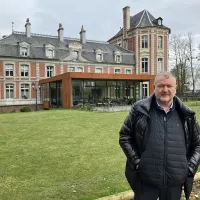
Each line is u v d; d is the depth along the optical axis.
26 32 35.59
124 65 39.00
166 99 2.45
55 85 28.00
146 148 2.47
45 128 10.75
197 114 15.49
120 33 44.53
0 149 6.93
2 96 31.62
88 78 23.91
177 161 2.40
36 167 5.32
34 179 4.59
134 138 2.62
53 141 8.00
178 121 2.50
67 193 3.88
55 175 4.81
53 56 34.72
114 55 38.91
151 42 38.44
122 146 2.61
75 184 4.27
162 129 2.46
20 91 32.72
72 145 7.41
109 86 27.31
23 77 32.84
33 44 34.16
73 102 24.94
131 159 2.52
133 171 2.60
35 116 16.00
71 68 35.72
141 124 2.50
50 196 3.77
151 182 2.44
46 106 28.09
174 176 2.39
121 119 13.82
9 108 26.70
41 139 8.33
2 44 32.16
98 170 5.11
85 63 36.44
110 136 8.84
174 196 2.47
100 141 7.98
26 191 4.02
